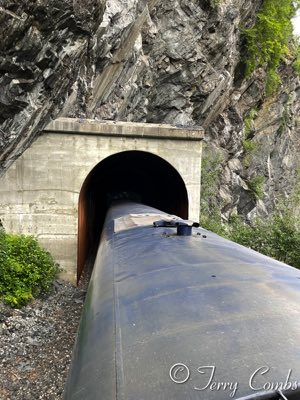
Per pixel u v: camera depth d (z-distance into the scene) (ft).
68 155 51.24
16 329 33.06
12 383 25.52
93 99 66.44
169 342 7.41
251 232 66.28
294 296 9.20
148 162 75.10
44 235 51.03
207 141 121.49
